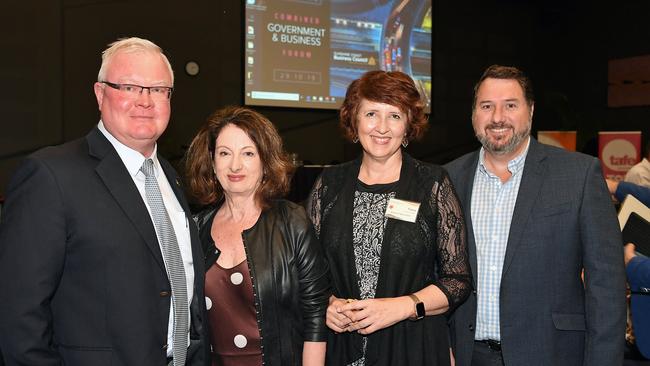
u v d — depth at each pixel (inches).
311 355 70.5
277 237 71.9
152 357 60.8
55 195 57.5
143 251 61.6
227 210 76.0
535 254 74.5
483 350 79.6
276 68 267.6
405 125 76.8
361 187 79.1
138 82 63.9
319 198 81.7
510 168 80.3
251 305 69.6
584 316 75.7
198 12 253.3
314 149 281.3
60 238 57.1
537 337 74.0
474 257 79.7
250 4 260.5
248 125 70.9
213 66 257.8
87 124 233.5
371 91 74.6
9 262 55.6
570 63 349.7
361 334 73.3
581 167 75.4
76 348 58.4
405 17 301.0
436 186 77.0
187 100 253.3
